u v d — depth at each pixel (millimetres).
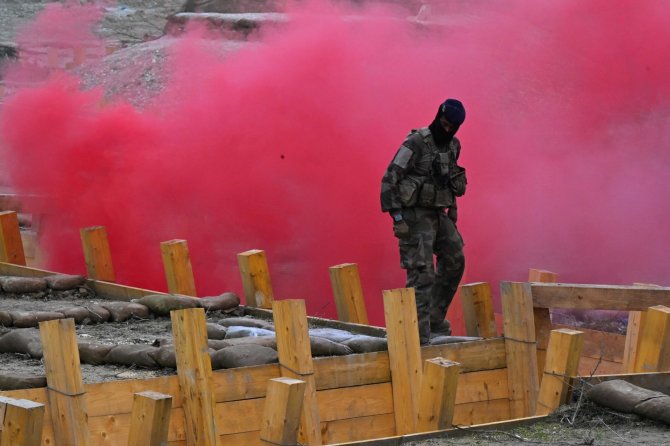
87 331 27906
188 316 21641
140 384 21375
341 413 23391
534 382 25203
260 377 22531
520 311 25344
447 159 25766
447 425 21312
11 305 30922
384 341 24625
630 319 28094
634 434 20938
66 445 20234
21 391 20219
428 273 25766
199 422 21641
